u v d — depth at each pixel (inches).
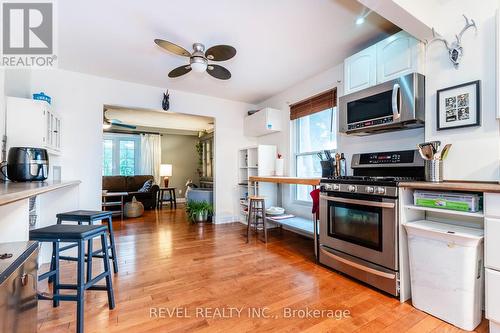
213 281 84.3
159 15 84.0
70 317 63.6
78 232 58.9
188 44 103.6
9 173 77.7
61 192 103.2
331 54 113.9
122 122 262.2
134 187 263.6
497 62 65.8
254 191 162.2
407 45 83.9
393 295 73.5
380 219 76.6
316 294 75.6
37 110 99.1
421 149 76.9
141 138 300.4
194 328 59.4
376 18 86.3
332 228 94.3
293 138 160.1
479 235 58.9
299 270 93.7
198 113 174.1
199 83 152.0
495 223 54.6
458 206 62.4
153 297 73.6
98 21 87.3
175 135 324.8
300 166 155.9
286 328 59.5
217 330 58.7
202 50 99.1
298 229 121.6
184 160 330.0
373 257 78.6
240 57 116.5
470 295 58.6
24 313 36.0
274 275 89.2
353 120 97.9
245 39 100.3
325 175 118.4
